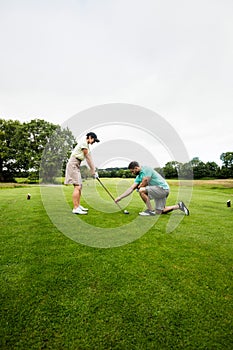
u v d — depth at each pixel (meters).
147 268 1.79
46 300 1.33
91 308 1.26
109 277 1.63
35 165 19.39
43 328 1.09
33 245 2.27
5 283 1.51
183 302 1.33
